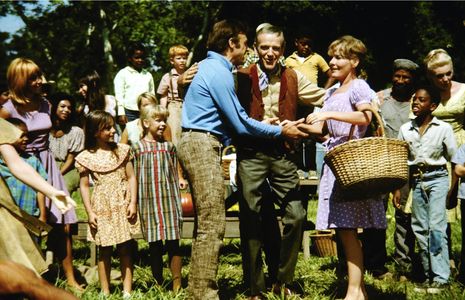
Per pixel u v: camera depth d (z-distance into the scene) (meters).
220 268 6.84
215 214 4.91
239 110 4.99
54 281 6.29
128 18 26.00
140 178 5.75
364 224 5.04
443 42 25.94
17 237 4.04
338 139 5.19
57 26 28.16
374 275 6.57
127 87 10.10
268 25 5.39
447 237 6.45
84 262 7.45
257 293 5.32
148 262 7.31
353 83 5.12
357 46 5.19
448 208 6.12
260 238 5.31
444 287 5.77
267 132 5.09
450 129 5.97
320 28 26.34
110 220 5.65
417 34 26.62
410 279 6.33
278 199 5.51
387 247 7.76
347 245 5.12
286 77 5.43
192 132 4.98
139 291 5.49
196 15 26.81
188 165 4.96
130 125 7.36
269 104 5.42
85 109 8.56
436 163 5.98
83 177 5.73
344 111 5.14
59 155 6.81
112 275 6.57
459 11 26.28
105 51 25.03
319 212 5.24
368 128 5.30
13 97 5.63
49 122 5.88
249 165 5.28
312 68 9.89
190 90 5.05
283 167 5.32
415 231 6.04
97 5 26.12
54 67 28.50
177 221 5.73
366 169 4.53
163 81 9.23
